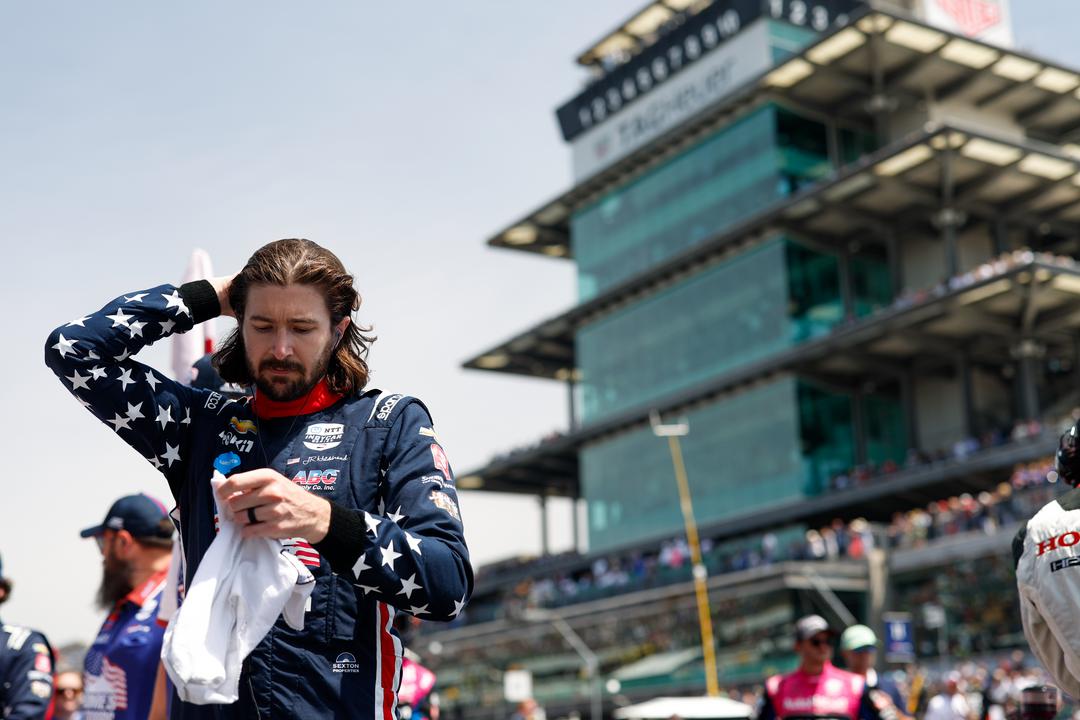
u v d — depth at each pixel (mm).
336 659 2625
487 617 56688
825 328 51875
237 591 2471
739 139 54656
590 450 61594
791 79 52219
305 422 2818
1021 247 54000
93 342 2750
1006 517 38281
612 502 59531
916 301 46375
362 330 2973
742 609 43062
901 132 53938
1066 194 49906
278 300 2717
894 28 48250
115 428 2820
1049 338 50125
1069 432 3711
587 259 63812
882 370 51094
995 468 43438
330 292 2781
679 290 57156
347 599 2656
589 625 49562
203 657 2404
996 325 47438
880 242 53594
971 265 52281
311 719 2570
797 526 50562
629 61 61688
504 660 54031
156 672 4996
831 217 51250
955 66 50844
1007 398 51406
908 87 52469
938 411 51688
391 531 2545
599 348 62094
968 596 38656
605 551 58062
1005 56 49812
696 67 58125
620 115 62562
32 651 5156
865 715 7973
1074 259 54250
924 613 40250
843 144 54719
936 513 41219
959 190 49938
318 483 2736
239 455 2795
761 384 52188
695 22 58062
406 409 2854
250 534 2469
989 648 37375
